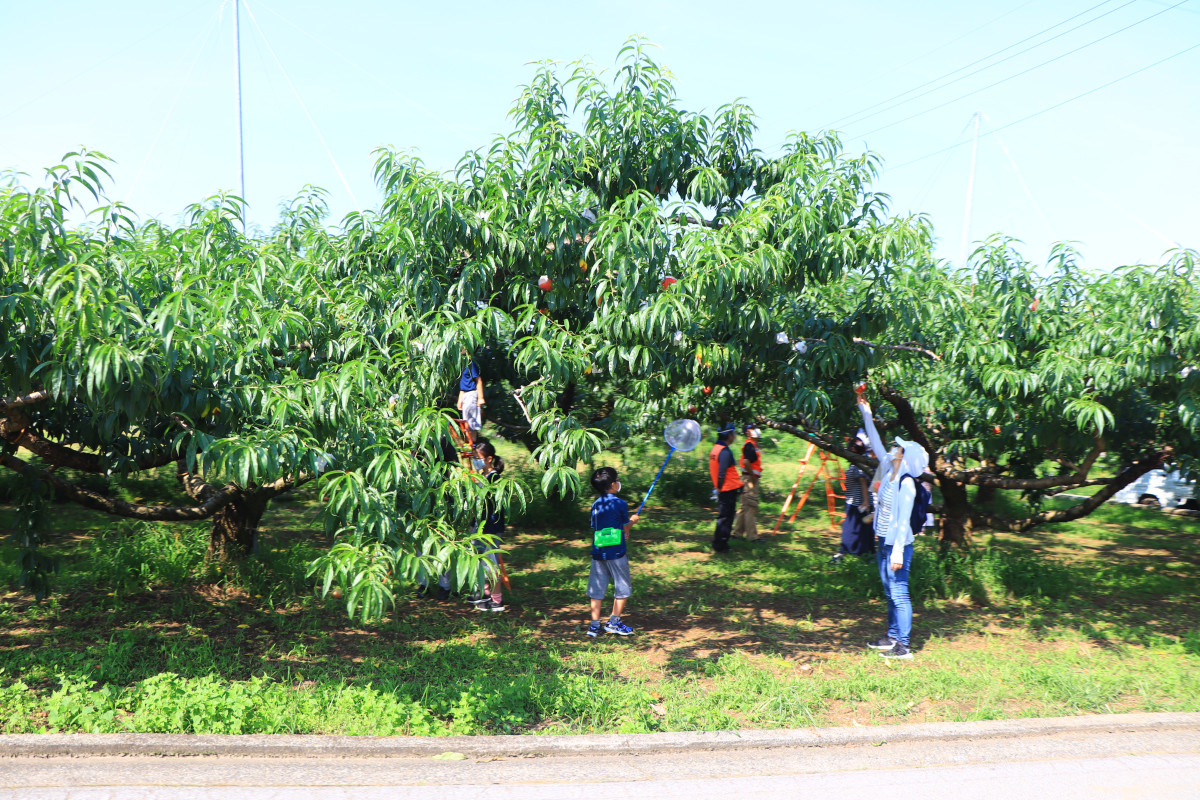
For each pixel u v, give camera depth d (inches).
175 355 166.2
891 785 169.8
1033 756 186.4
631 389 388.2
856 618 309.7
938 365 347.9
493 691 213.9
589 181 285.0
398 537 197.9
